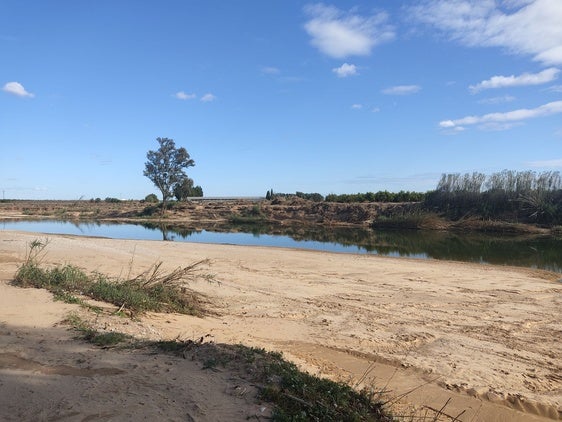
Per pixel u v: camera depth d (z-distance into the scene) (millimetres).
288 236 33062
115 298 8984
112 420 3904
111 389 4520
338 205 47625
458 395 6027
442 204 41281
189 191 66812
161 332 7262
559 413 5711
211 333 7777
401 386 6184
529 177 37750
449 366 7059
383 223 40531
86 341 6074
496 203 38219
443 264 18031
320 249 24656
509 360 7516
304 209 49375
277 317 9766
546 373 7012
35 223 47500
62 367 5105
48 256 15914
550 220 34750
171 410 4129
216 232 37125
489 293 12898
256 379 4918
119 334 6391
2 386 4516
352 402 4930
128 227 42344
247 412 4176
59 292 8711
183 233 35875
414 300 11820
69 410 4051
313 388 4930
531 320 10133
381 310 10680
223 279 13719
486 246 26078
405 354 7586
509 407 5785
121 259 16406
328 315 10078
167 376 4918
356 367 6801
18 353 5473
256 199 75438
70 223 47719
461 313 10609
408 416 5020
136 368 5129
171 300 9969
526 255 22219
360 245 26797
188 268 11469
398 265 17516
